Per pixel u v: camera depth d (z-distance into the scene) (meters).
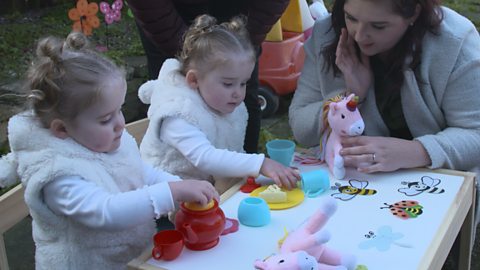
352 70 1.72
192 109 1.58
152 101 1.69
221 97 1.60
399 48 1.64
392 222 1.23
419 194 1.36
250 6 1.93
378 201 1.33
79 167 1.22
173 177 1.46
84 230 1.27
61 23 4.75
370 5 1.48
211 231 1.11
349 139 1.49
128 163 1.34
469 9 5.39
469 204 1.46
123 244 1.32
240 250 1.13
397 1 1.48
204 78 1.60
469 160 1.58
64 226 1.26
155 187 1.19
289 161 1.54
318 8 3.42
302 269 0.94
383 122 1.76
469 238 1.55
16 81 3.37
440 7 1.61
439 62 1.63
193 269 1.07
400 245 1.14
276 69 3.29
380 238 1.17
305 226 1.09
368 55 1.65
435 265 1.12
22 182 1.23
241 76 1.59
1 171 1.27
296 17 3.35
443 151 1.52
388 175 1.48
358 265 1.07
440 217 1.25
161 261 1.09
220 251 1.13
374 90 1.76
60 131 1.24
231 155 1.49
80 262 1.27
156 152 1.65
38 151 1.21
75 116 1.21
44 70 1.21
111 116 1.25
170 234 1.12
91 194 1.19
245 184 1.45
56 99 1.20
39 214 1.23
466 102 1.63
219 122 1.66
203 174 1.68
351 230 1.20
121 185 1.32
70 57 1.23
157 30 1.78
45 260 1.28
